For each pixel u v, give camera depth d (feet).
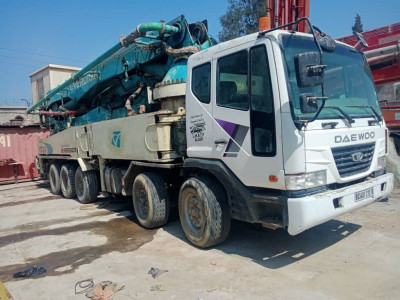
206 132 15.47
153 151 18.22
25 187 45.62
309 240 16.29
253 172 13.38
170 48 19.71
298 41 13.19
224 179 14.90
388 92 45.88
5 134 50.75
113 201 29.81
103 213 25.40
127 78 24.84
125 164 24.12
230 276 13.10
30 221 24.68
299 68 11.05
